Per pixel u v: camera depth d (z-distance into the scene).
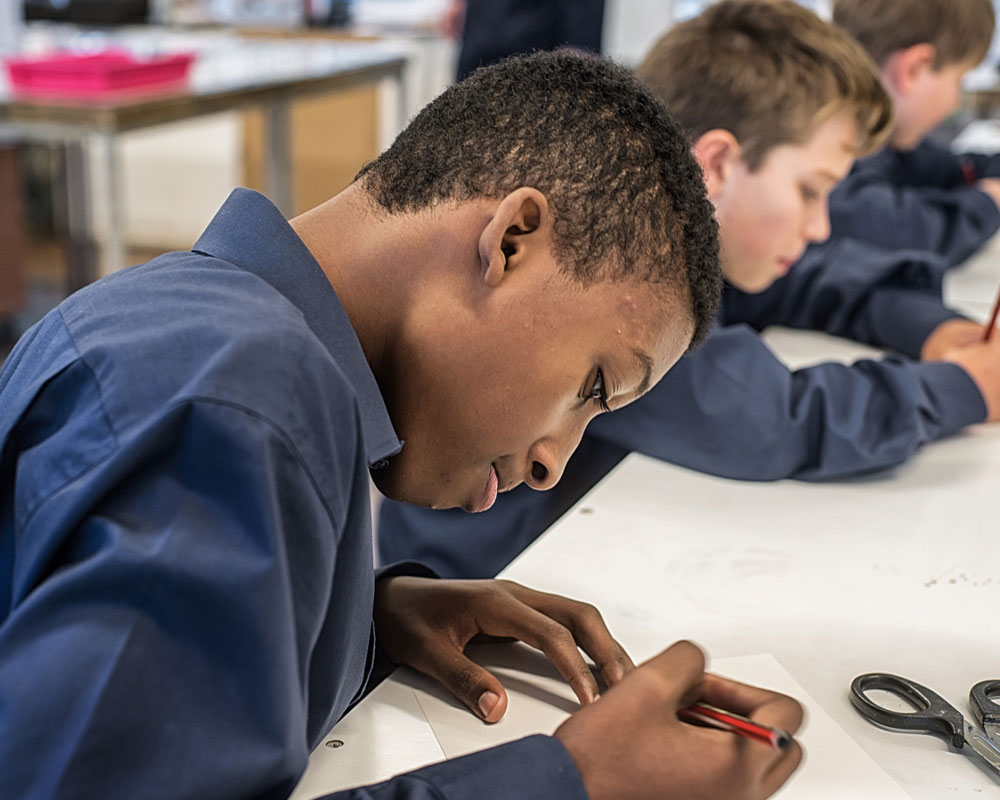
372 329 0.67
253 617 0.50
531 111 0.66
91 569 0.49
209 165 4.65
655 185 0.66
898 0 1.98
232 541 0.51
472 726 0.69
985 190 2.11
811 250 1.67
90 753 0.48
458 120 0.68
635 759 0.56
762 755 0.57
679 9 3.99
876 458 1.06
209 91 2.63
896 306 1.46
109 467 0.51
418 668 0.75
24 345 0.66
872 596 0.84
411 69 4.33
